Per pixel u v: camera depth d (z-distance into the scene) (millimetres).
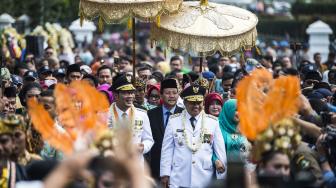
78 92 15242
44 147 18562
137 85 25734
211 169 21641
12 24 54719
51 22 60219
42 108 15375
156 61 48156
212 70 35656
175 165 21656
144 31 84750
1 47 43000
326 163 17766
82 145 14688
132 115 21953
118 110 22016
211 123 21734
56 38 47438
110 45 67812
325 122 18969
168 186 21672
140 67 34719
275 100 14961
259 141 14688
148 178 16812
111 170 12344
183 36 25203
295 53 40531
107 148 13992
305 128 18156
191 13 25812
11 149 16391
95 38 59344
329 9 82062
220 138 21625
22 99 24438
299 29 74625
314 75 30594
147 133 22156
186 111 21859
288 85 14984
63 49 47219
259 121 14867
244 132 14961
